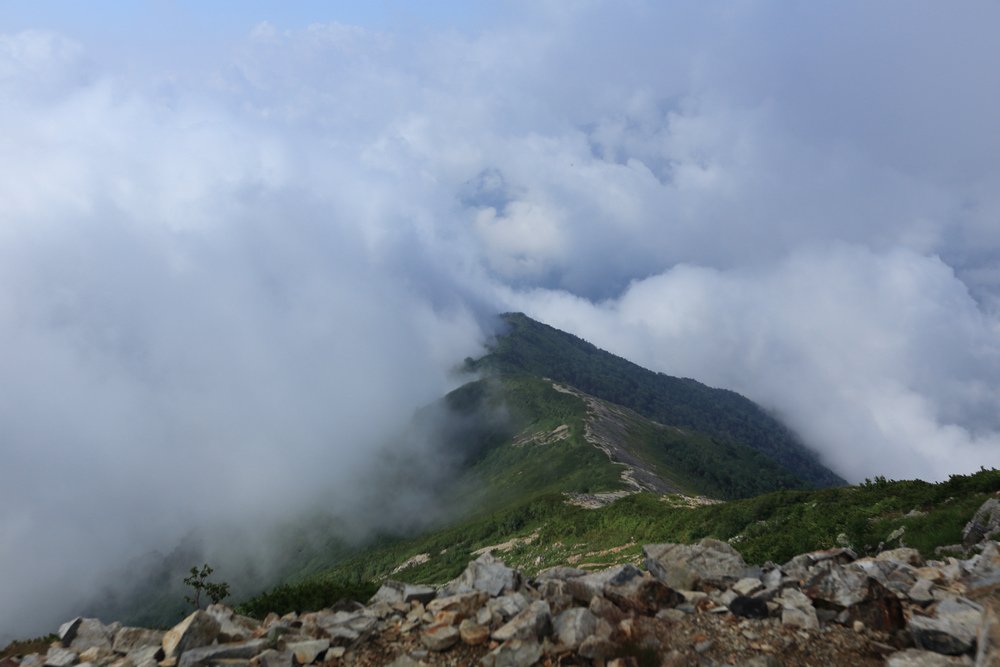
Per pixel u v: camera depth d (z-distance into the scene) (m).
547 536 111.25
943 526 22.67
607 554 71.69
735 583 12.70
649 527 76.69
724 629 10.62
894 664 8.95
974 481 26.23
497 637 10.28
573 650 9.67
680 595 11.97
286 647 10.24
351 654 10.47
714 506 65.56
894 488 33.69
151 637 11.79
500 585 13.05
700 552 14.15
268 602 16.80
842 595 11.22
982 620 8.57
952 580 12.20
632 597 11.83
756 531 42.94
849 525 28.16
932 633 9.36
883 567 12.87
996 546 11.91
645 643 9.81
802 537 30.16
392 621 11.80
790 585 12.25
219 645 10.37
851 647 9.90
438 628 11.05
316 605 16.94
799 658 9.61
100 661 10.92
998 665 7.66
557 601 12.08
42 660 11.34
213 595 25.22
